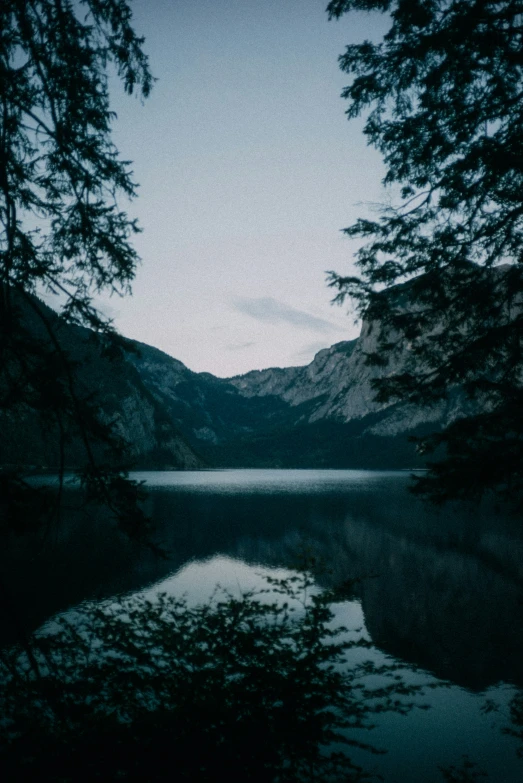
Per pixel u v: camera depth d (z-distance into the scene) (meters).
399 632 16.72
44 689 3.93
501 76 4.86
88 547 27.67
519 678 13.09
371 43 5.29
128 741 3.33
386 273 5.83
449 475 5.14
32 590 19.02
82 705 3.73
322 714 3.88
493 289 5.60
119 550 27.72
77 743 3.30
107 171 4.50
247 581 21.91
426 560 28.27
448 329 6.04
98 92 4.23
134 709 3.84
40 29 3.97
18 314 4.13
